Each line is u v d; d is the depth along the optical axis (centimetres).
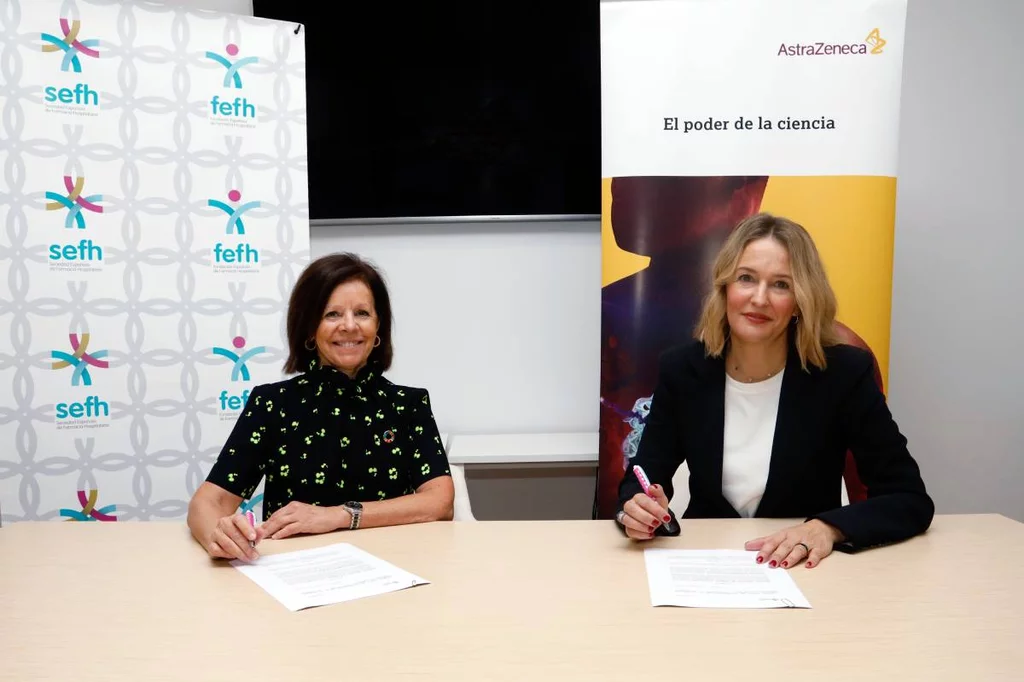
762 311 183
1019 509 278
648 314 232
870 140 226
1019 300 273
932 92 267
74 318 229
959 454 277
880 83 224
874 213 226
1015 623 105
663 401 190
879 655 95
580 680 89
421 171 268
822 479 174
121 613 111
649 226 231
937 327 274
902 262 272
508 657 95
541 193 267
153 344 237
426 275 275
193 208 238
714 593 117
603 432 235
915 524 144
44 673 92
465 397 279
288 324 180
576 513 277
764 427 180
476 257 274
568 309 275
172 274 237
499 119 265
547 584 122
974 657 95
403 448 180
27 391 227
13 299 224
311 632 104
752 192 228
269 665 94
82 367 230
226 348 244
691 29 227
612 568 129
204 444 243
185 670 93
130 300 234
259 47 243
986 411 276
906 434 277
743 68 226
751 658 95
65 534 153
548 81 264
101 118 229
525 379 278
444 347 277
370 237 274
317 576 126
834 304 184
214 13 238
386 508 158
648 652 97
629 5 228
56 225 226
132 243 233
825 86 225
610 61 229
